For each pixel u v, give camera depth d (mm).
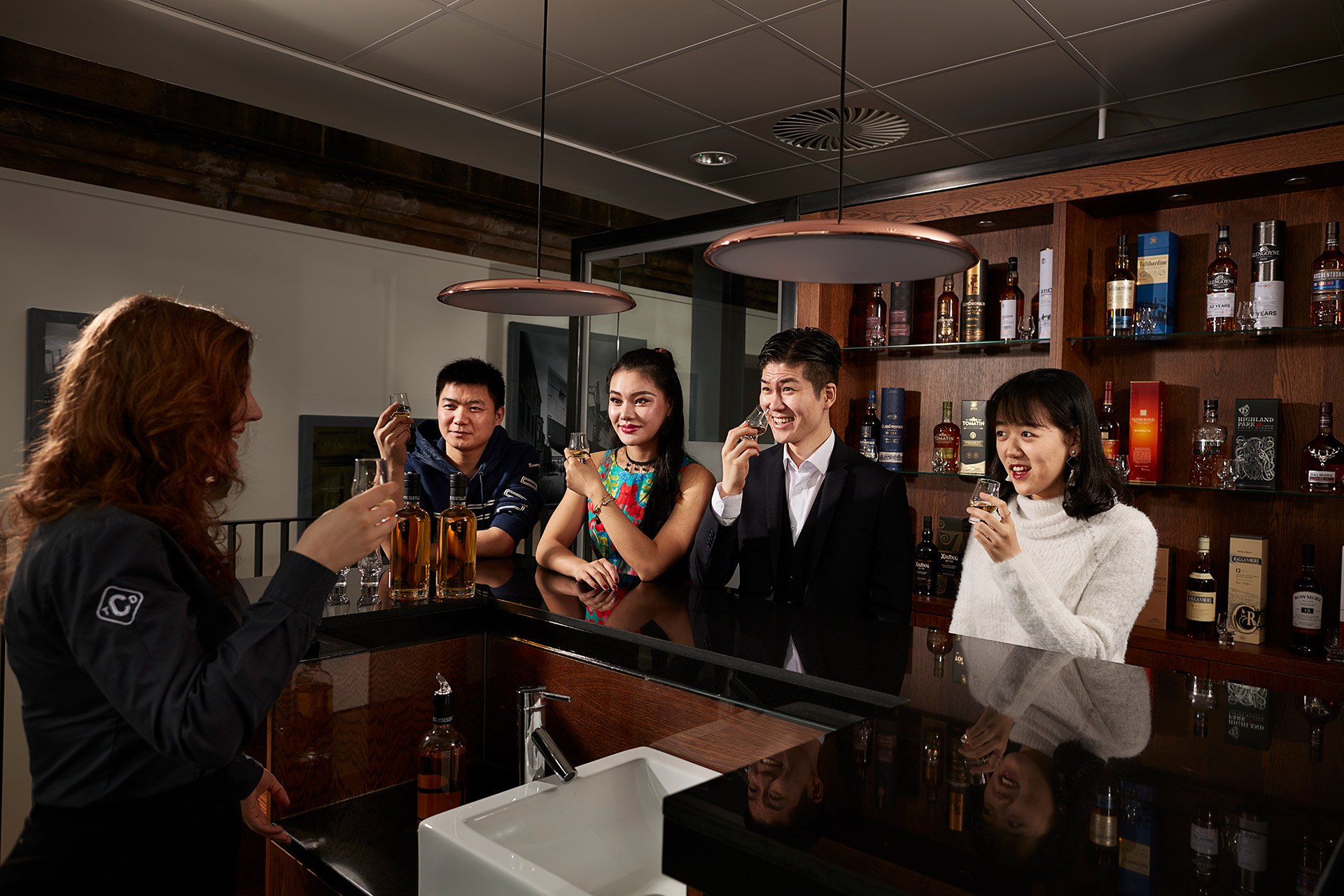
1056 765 789
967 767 782
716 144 3896
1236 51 2805
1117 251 2773
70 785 922
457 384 2566
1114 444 2766
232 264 3684
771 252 1498
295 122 3604
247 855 1539
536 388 4840
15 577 895
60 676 902
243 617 912
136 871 938
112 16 2746
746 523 2057
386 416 1806
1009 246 3082
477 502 2609
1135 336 2689
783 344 1918
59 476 905
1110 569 1627
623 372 2078
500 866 942
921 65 2994
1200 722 916
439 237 4402
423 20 2762
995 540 1503
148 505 923
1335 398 2465
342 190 3889
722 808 690
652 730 1274
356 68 3141
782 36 2818
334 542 937
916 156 4008
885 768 781
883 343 3250
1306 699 1016
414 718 1443
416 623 1439
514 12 2695
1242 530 2637
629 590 1674
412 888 1103
